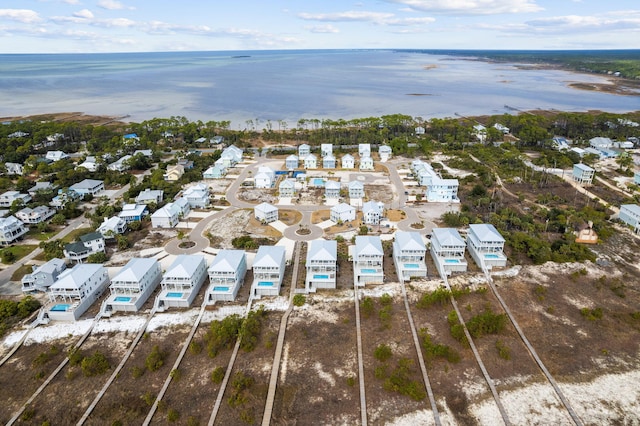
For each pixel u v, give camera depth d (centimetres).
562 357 7419
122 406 6475
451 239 10225
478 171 17588
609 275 9962
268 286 9212
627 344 7750
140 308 8906
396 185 16700
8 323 8394
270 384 6831
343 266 10475
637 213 12225
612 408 6412
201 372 7138
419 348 7594
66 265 10475
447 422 6197
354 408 6456
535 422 6203
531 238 10981
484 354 7506
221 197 15375
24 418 6262
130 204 13725
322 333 8062
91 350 7712
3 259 10694
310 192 15912
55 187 15688
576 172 16712
